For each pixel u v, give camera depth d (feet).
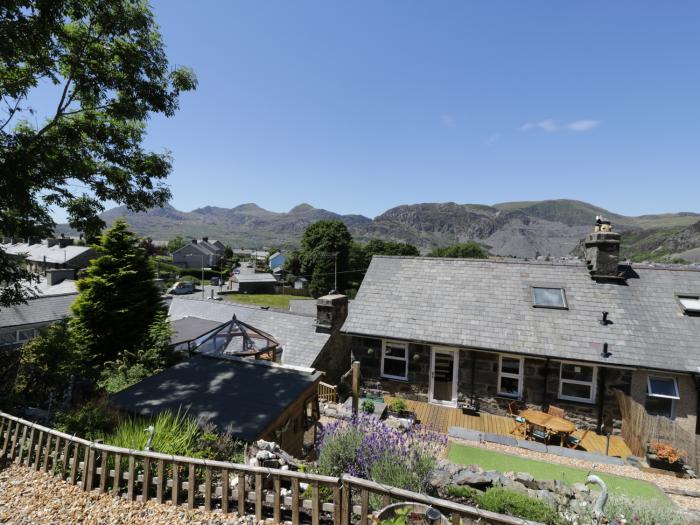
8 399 29.27
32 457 20.01
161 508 15.89
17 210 34.96
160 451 17.80
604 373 36.68
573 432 36.60
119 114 36.83
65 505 16.15
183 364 30.71
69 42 33.68
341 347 58.59
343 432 19.80
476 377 40.96
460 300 45.32
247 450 20.06
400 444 18.98
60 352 37.73
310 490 15.79
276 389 26.27
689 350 35.01
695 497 24.22
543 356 37.52
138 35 35.86
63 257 171.32
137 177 41.42
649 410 35.42
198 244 326.44
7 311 65.26
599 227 43.96
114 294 52.16
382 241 267.80
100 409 22.99
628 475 27.20
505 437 33.22
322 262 212.02
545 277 45.29
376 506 15.39
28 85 32.14
